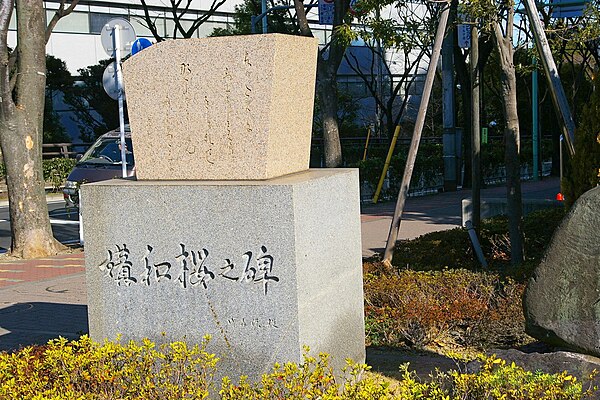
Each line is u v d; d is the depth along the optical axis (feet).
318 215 15.78
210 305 15.80
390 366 19.24
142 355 16.08
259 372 15.44
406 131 132.36
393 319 21.94
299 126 17.30
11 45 94.63
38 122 43.83
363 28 49.34
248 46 15.75
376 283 24.85
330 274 16.28
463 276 25.90
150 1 109.29
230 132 15.98
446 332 21.89
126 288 16.53
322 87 56.13
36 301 31.65
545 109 114.62
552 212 38.52
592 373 14.14
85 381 15.11
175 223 15.94
